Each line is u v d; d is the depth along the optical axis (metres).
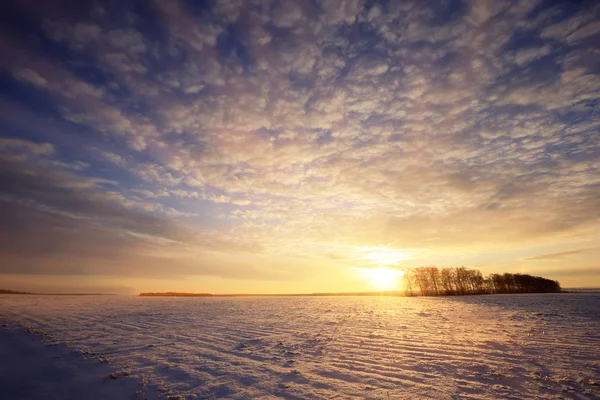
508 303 38.97
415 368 10.08
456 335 15.73
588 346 12.34
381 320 23.33
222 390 8.59
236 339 16.05
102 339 15.80
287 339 15.93
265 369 10.50
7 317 23.47
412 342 14.23
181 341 15.50
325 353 12.66
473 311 29.16
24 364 11.33
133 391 8.70
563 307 29.70
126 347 14.02
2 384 9.46
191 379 9.55
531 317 22.42
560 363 10.04
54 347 13.70
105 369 10.64
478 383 8.47
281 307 39.44
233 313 30.61
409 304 43.19
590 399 7.22
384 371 9.89
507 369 9.56
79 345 14.16
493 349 12.25
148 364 11.23
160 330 18.98
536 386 8.11
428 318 24.00
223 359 11.90
